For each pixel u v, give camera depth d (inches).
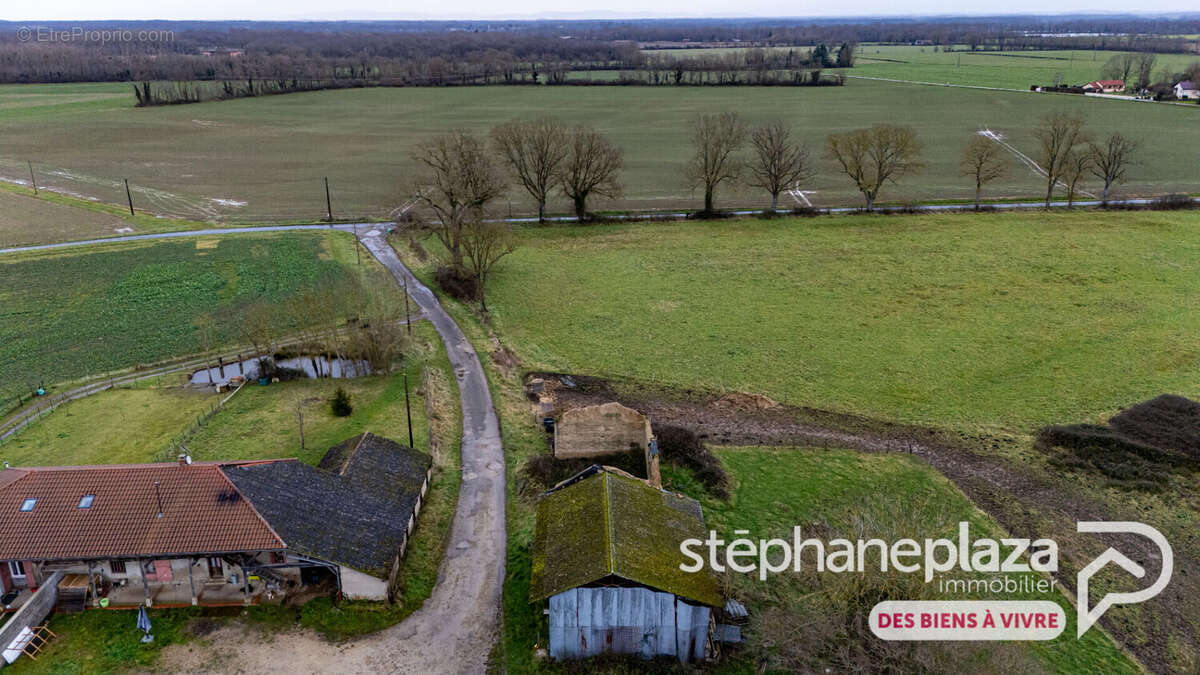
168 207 5551.2
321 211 5442.9
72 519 1710.1
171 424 2583.7
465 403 2770.7
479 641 1646.2
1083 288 3870.6
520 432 2551.7
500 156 6688.0
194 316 3580.2
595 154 5113.2
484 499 2166.6
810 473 2294.5
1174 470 2295.8
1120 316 3516.2
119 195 5831.7
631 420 2289.6
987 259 4335.6
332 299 3250.5
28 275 4114.2
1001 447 2479.1
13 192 5807.1
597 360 3174.2
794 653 1546.5
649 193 5979.3
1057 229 4879.4
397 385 2881.4
